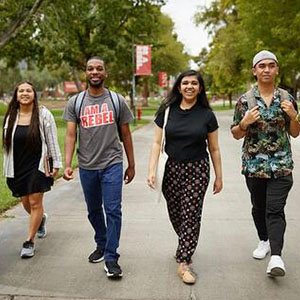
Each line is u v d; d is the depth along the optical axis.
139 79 40.12
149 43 33.25
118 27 30.64
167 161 4.29
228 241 5.34
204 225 5.98
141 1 30.16
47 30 23.02
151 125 27.64
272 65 4.20
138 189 8.32
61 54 28.28
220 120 32.06
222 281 4.20
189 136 4.19
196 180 4.25
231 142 16.66
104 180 4.38
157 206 7.03
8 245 5.23
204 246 5.17
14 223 6.13
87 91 4.47
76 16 25.97
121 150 4.48
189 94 4.23
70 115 4.49
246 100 4.32
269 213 4.25
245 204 7.12
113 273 4.21
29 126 4.73
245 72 28.89
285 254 4.88
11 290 4.02
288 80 27.75
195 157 4.25
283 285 4.10
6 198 7.33
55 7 22.88
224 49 33.03
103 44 30.27
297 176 9.50
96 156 4.38
